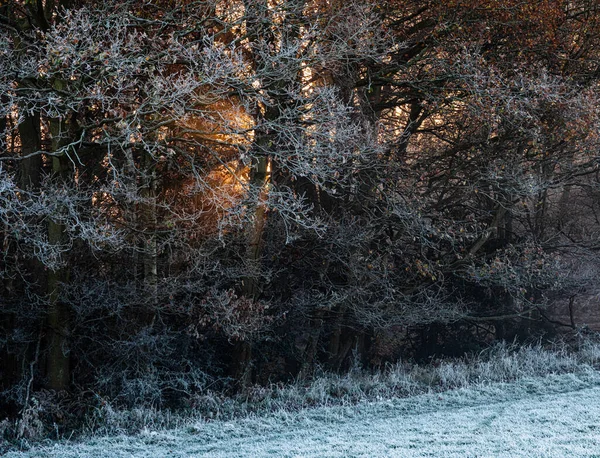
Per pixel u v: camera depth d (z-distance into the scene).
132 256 12.34
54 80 9.76
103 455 8.27
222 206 10.12
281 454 7.14
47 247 10.25
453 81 12.75
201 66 9.57
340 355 17.23
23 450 9.66
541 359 13.82
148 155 11.42
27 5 10.34
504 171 14.23
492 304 18.70
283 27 10.59
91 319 12.18
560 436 6.82
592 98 12.66
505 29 13.23
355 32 11.42
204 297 12.20
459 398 10.72
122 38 9.27
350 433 8.41
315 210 14.59
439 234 14.06
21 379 11.82
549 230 19.20
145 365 12.30
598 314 22.67
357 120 13.45
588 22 13.80
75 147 10.61
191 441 8.91
